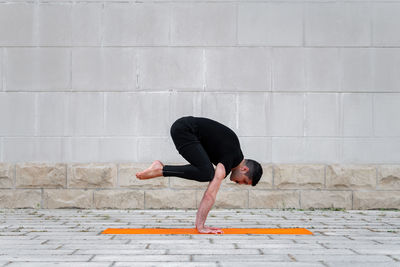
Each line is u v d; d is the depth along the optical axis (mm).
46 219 5531
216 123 4562
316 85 6941
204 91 6930
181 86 6938
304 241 3826
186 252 3295
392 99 6941
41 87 6934
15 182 6805
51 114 6918
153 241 3816
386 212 6457
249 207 6754
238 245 3613
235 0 6969
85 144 6895
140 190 6789
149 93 6934
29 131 6898
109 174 6789
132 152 6895
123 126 6914
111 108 6918
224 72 6945
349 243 3715
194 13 6973
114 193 6773
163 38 6969
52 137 6898
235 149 4457
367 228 4719
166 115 6918
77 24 6973
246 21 6969
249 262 2918
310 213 6270
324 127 6914
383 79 6957
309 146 6895
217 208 6750
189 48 6965
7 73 6941
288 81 6934
